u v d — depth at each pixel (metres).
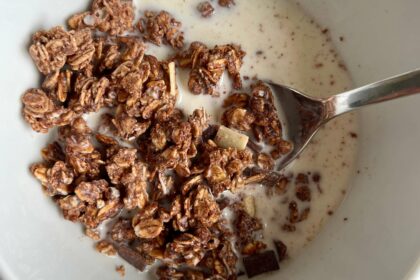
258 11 0.30
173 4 0.30
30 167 0.27
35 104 0.26
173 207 0.28
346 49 0.29
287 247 0.29
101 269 0.28
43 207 0.27
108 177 0.28
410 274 0.25
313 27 0.30
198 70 0.29
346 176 0.29
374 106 0.28
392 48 0.27
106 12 0.28
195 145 0.29
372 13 0.28
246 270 0.29
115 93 0.28
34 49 0.26
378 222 0.27
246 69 0.30
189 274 0.29
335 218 0.29
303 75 0.30
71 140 0.27
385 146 0.28
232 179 0.28
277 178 0.29
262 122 0.29
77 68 0.27
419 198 0.26
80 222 0.28
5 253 0.25
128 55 0.28
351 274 0.27
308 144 0.30
